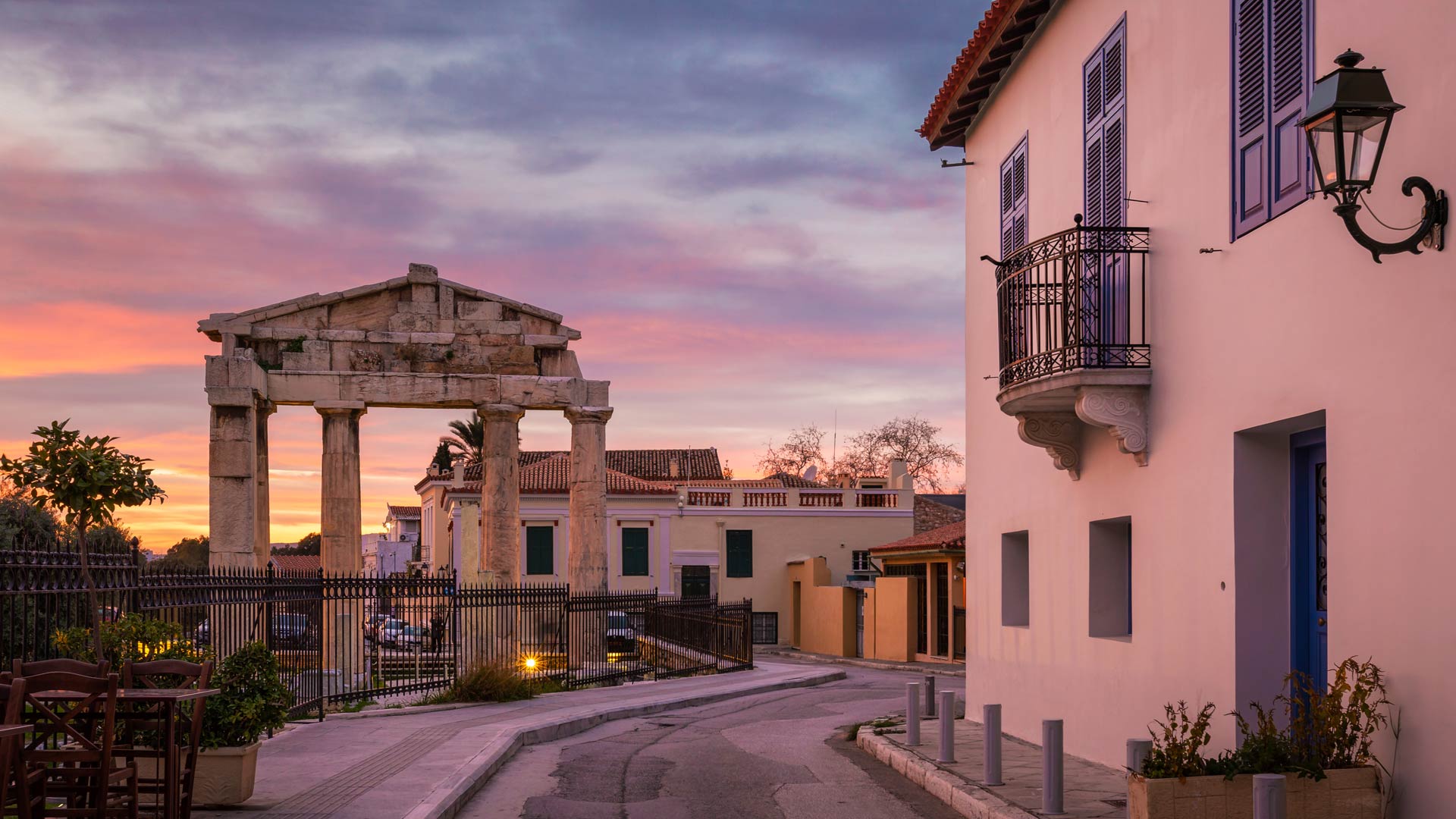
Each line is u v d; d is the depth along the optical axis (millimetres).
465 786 12109
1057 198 15258
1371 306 8500
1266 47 10008
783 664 40594
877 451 85875
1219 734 10688
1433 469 7812
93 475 11836
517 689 23500
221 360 29078
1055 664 15195
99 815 7965
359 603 24703
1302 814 8234
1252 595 10477
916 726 15680
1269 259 9914
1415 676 7988
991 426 18188
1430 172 7852
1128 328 12266
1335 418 8938
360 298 31766
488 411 31766
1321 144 7766
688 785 13328
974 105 18781
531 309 32469
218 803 10562
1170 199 11836
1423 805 7875
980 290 18906
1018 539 17609
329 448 31016
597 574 32312
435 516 66688
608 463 66938
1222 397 10727
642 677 30047
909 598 43156
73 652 11820
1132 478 12734
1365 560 8547
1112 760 13297
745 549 55094
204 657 12664
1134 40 12797
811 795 12555
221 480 28859
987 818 10727
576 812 11508
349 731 17047
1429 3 7883
